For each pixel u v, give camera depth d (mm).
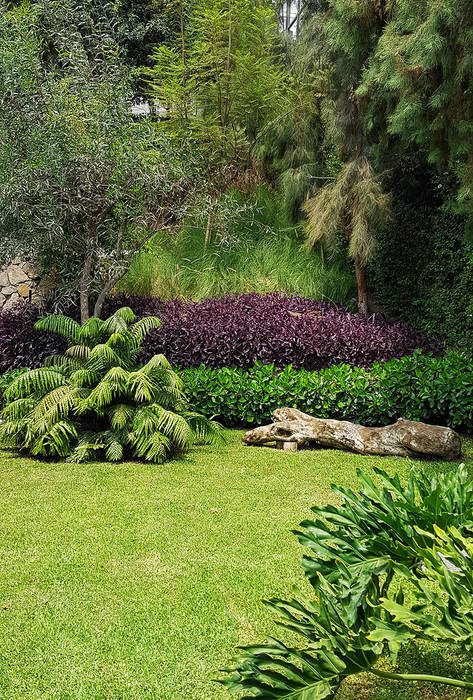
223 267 10555
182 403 6172
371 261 10461
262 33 11344
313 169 10555
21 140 7418
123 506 4355
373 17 7691
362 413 6625
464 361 7047
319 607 2117
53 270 9438
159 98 10930
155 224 8297
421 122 6438
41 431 5547
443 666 2521
